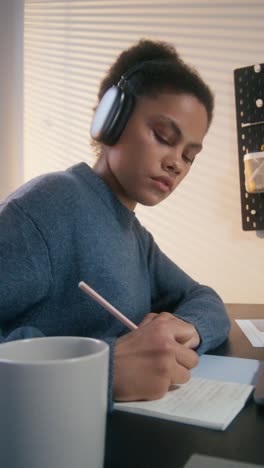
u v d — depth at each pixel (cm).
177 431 34
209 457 29
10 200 57
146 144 64
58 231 57
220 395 42
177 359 45
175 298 86
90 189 67
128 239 72
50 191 60
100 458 26
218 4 138
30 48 169
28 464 23
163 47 75
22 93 169
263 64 128
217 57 137
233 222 133
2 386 23
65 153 162
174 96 64
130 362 42
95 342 29
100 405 26
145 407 38
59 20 165
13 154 167
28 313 57
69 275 59
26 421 23
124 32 154
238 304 124
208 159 136
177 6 145
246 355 61
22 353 29
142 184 65
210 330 64
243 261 131
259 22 131
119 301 63
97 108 70
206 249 136
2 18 165
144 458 29
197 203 138
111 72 79
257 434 33
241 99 131
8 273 49
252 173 126
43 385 23
